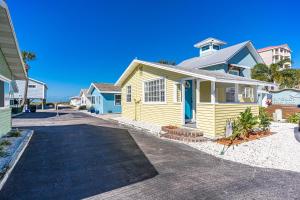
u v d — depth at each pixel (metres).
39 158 6.43
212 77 8.73
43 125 14.42
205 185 4.50
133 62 15.08
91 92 31.16
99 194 4.11
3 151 6.90
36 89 37.62
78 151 7.29
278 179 4.81
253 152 7.01
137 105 15.69
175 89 11.70
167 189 4.32
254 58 21.55
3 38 8.55
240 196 4.01
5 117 9.97
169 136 9.51
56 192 4.18
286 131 10.69
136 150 7.42
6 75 10.35
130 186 4.46
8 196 4.02
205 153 7.01
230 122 9.01
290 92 22.88
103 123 15.59
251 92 12.94
